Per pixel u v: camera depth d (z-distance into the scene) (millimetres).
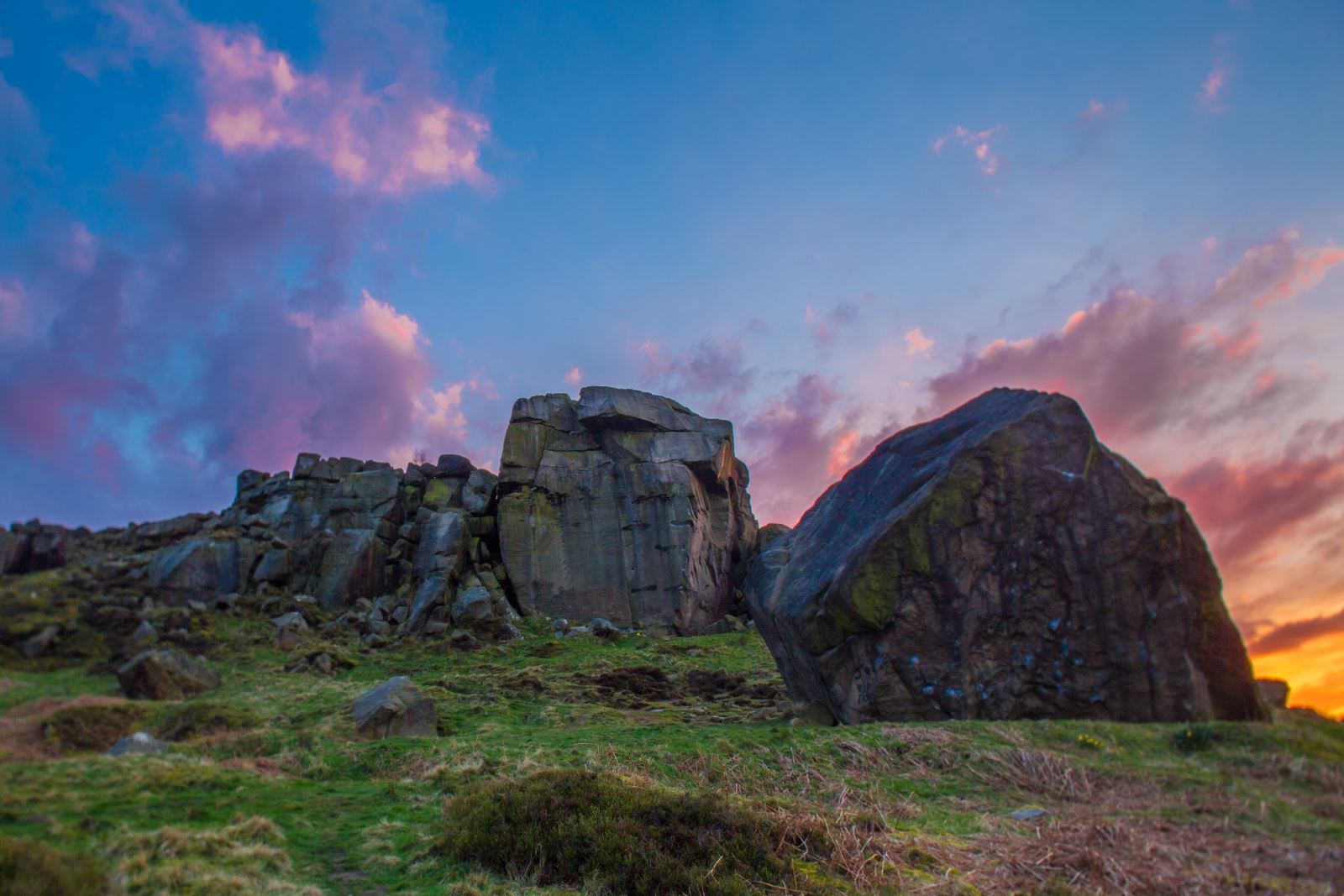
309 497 47781
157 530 45469
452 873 9672
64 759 13961
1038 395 19656
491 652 35562
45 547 41438
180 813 11227
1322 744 13867
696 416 52375
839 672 18922
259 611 37594
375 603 41031
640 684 30594
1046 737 15133
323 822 11742
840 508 23406
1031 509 18078
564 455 48812
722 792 13016
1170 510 17656
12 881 7578
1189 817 11117
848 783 13742
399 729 19594
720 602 49906
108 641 31547
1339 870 8883
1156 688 16578
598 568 45750
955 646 17625
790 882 9195
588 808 10734
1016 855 10062
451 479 50281
